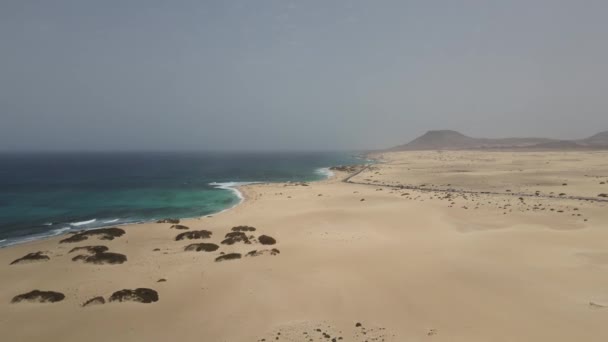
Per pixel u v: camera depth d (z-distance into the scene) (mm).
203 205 62125
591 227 37656
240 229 40812
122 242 37125
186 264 29891
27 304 22844
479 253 30094
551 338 17375
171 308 22094
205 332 19109
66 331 19672
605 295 21609
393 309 20906
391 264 27969
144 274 27859
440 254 30016
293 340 17844
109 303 22797
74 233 41500
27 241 40562
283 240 36562
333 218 45312
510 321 19094
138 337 18891
